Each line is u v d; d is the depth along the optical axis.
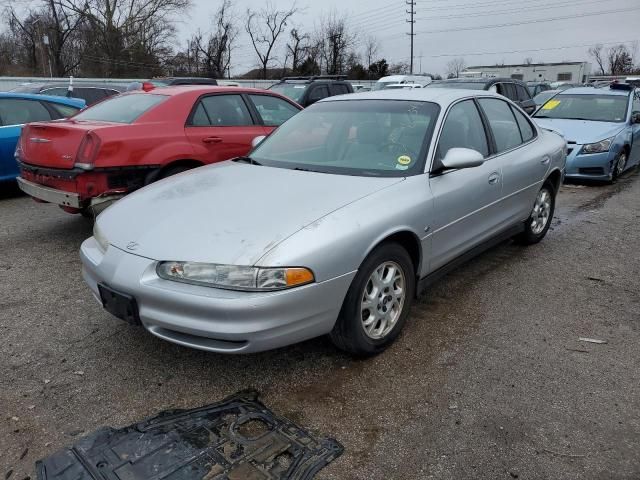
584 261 5.10
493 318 3.88
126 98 5.98
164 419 2.71
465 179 3.88
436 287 4.44
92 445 2.52
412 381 3.07
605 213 6.99
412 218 3.30
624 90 10.22
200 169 4.06
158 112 5.43
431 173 3.60
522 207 4.87
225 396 2.92
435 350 3.41
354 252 2.91
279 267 2.63
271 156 4.12
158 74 44.38
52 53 41.75
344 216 2.96
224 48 50.50
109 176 4.92
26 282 4.47
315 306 2.79
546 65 53.91
